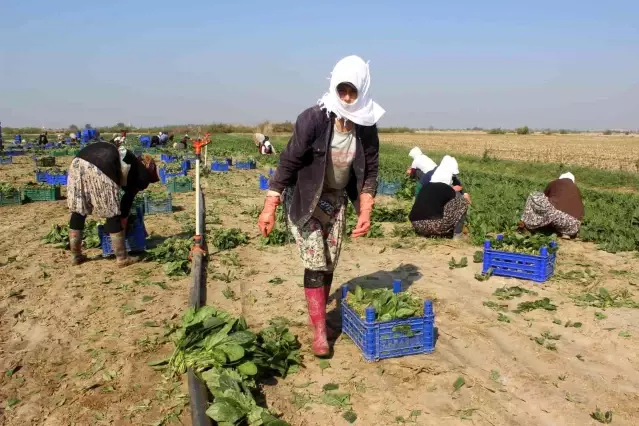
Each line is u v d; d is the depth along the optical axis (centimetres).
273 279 680
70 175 712
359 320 461
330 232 453
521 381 423
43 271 721
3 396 407
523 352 475
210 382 389
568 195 937
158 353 474
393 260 786
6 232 988
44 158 2459
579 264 775
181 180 1600
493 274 703
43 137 4025
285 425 337
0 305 594
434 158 3500
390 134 10019
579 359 464
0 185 1422
